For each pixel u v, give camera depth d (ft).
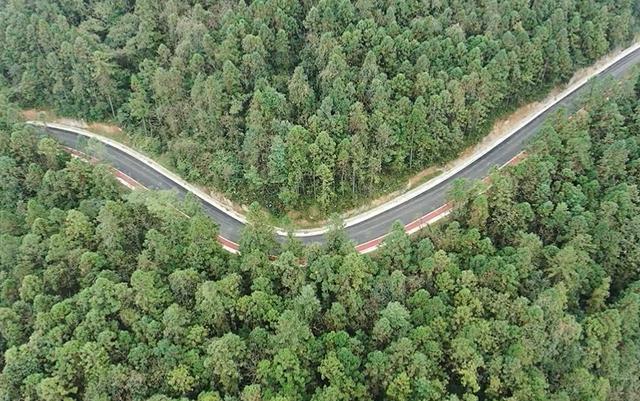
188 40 453.17
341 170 412.36
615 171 407.64
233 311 329.31
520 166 395.96
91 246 372.38
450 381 315.78
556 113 435.94
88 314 315.37
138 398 296.10
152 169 478.59
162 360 304.91
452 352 309.01
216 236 374.02
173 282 332.39
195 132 445.37
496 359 305.12
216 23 476.95
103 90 485.56
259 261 342.85
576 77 541.34
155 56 493.77
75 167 411.95
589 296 359.46
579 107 466.29
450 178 457.27
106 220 358.43
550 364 322.14
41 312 326.65
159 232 370.73
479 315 324.39
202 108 433.48
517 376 301.22
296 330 303.89
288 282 337.72
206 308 319.06
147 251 355.15
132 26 501.97
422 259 351.87
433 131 428.97
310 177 415.64
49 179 407.44
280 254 361.51
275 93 411.34
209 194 452.76
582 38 521.65
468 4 482.28
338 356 304.50
